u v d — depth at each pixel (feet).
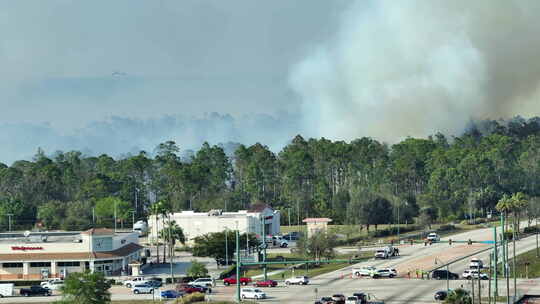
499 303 549.54
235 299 592.19
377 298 585.63
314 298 594.65
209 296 611.47
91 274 554.05
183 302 570.87
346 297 581.12
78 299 544.62
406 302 564.71
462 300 520.01
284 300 588.50
